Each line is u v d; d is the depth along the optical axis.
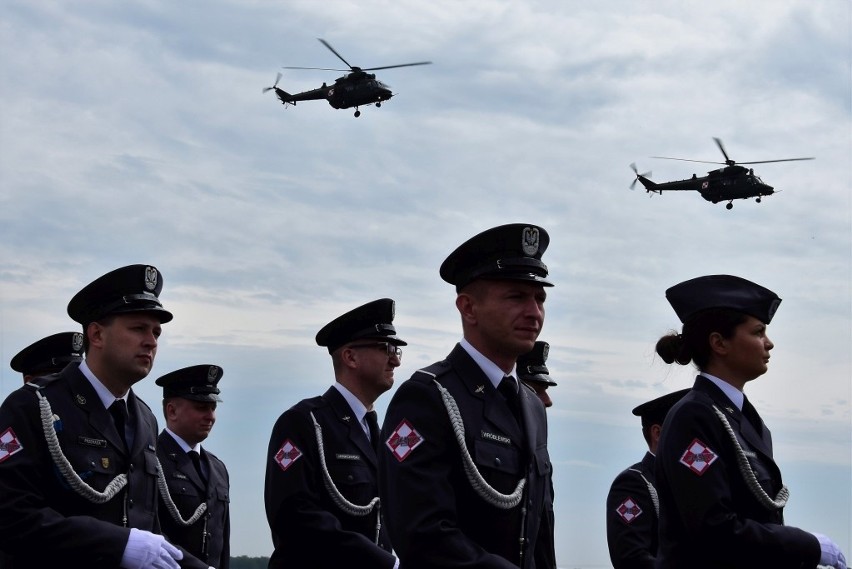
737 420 5.73
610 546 9.23
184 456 10.45
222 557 10.66
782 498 5.70
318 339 8.86
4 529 6.15
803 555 5.49
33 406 6.46
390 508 5.32
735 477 5.63
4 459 6.30
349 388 8.70
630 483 9.22
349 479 8.40
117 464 6.66
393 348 8.73
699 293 5.91
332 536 8.06
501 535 5.37
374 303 8.71
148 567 6.21
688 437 5.62
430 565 5.13
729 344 5.82
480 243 5.55
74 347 10.06
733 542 5.41
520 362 10.03
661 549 5.80
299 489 8.22
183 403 10.42
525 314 5.50
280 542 8.27
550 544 5.84
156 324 6.80
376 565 7.96
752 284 5.88
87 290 6.73
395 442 5.37
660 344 6.68
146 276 6.78
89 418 6.64
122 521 6.64
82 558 6.16
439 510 5.19
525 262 5.51
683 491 5.54
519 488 5.42
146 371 6.75
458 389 5.48
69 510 6.45
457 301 5.67
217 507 10.55
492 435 5.43
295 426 8.39
